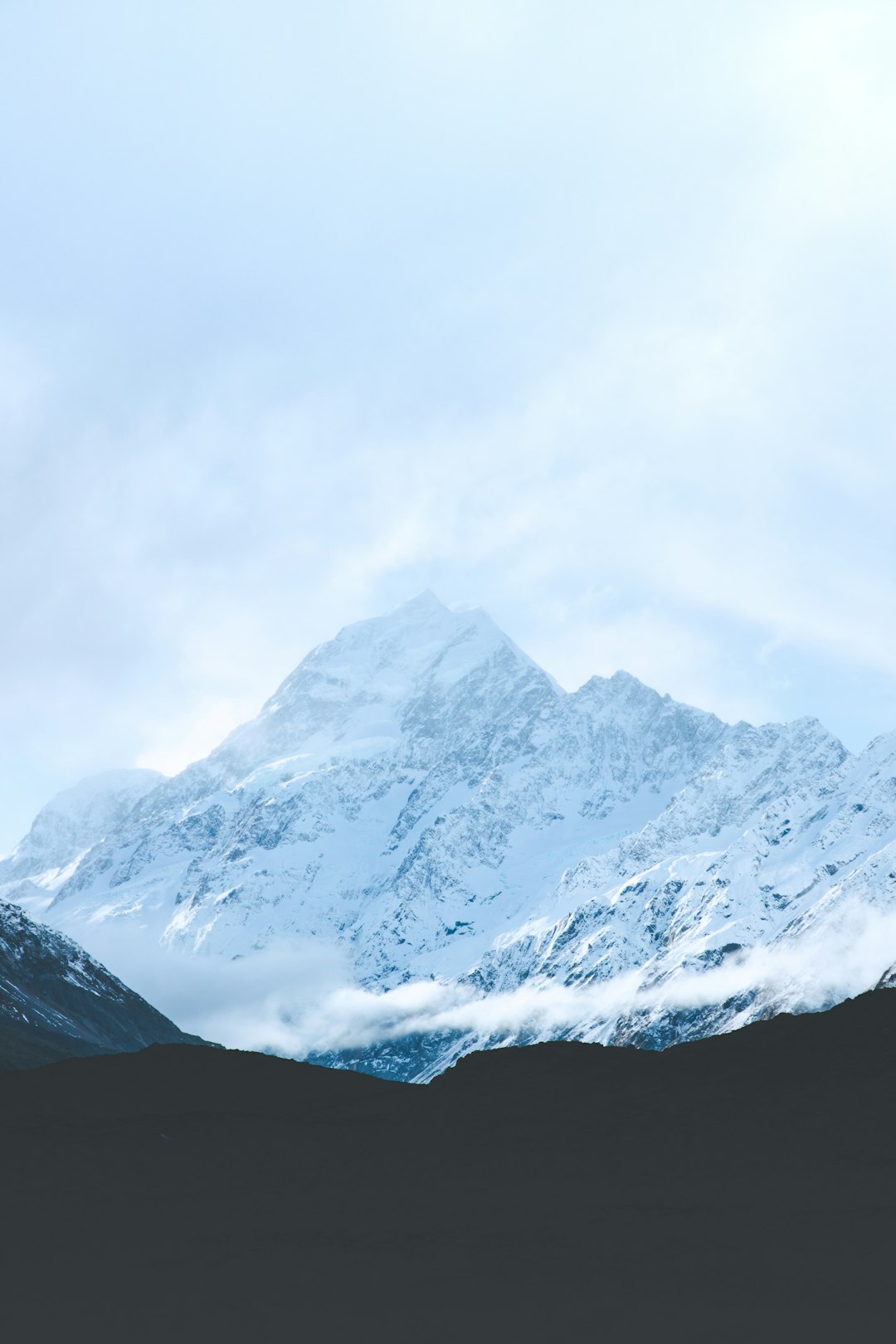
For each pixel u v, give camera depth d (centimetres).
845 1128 6138
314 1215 5522
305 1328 4297
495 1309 4425
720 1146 6112
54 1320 4366
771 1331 4181
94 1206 5609
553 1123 6606
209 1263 4916
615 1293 4541
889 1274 4597
